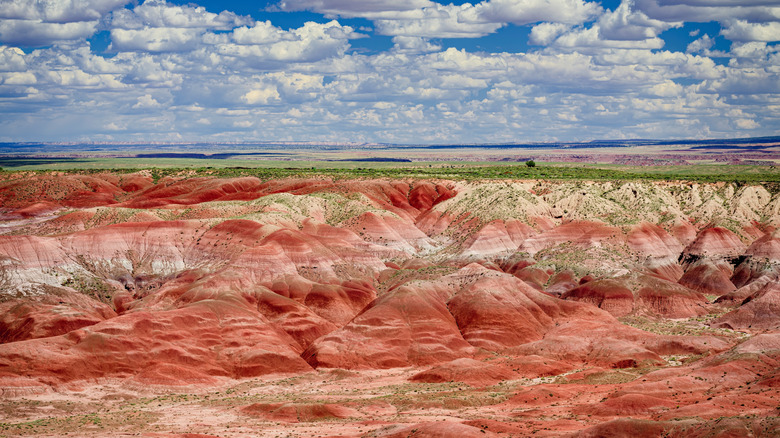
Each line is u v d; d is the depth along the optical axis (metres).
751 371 97.44
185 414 93.94
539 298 142.50
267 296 141.75
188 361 117.12
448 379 111.19
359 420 89.19
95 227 168.12
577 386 101.81
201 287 141.62
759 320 137.88
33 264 144.00
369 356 122.88
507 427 78.94
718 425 70.31
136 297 151.25
